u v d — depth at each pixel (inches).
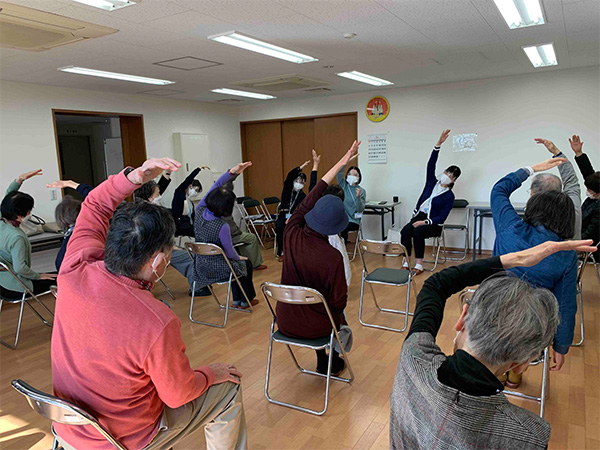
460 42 143.1
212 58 154.2
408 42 140.7
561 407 92.0
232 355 121.3
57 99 200.5
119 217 47.5
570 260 72.2
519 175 83.7
